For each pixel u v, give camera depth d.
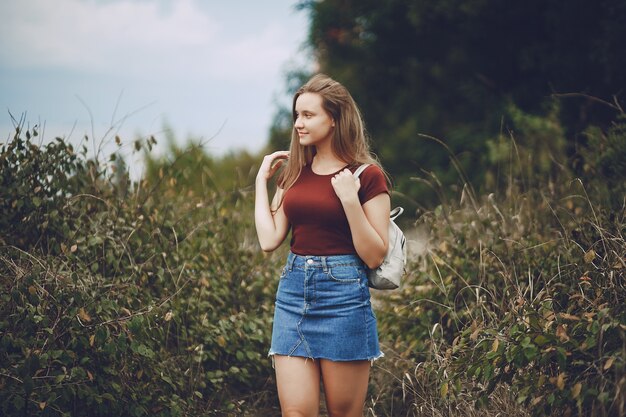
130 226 4.35
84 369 3.37
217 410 3.95
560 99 7.93
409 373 4.12
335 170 3.22
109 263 3.99
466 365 3.55
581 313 3.36
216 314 4.40
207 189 5.45
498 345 3.27
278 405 4.42
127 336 3.49
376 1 11.49
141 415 3.57
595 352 3.13
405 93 11.95
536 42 9.15
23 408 3.22
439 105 11.42
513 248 4.32
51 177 4.26
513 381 3.48
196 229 4.66
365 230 3.01
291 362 3.09
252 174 6.08
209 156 10.92
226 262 4.82
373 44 11.89
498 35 9.70
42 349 3.26
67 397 3.24
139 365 3.64
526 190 5.34
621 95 6.91
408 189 11.02
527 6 9.03
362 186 3.13
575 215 4.36
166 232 4.54
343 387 3.08
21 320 3.38
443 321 4.35
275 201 3.43
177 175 4.91
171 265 4.36
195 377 4.00
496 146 7.88
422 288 4.46
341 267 3.07
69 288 3.52
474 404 3.60
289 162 3.29
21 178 4.10
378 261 3.09
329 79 3.26
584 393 2.95
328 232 3.10
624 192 4.55
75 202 4.35
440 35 10.80
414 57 11.69
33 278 3.45
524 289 3.97
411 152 11.35
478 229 4.68
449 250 4.54
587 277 3.41
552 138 6.93
